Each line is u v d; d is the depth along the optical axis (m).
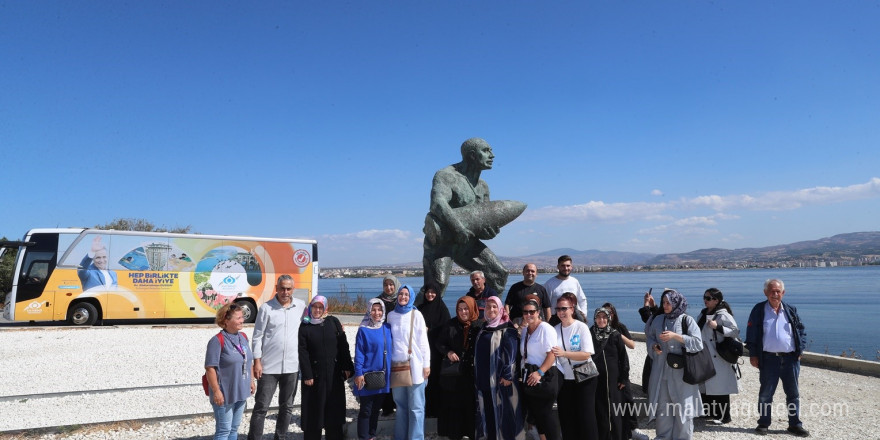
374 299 6.75
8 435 6.90
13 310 19.75
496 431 6.23
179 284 21.38
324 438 7.38
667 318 6.80
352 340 16.14
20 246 20.08
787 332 7.29
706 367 6.48
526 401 6.38
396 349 6.56
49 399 8.98
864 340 26.59
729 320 7.78
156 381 10.62
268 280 22.67
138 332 18.47
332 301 30.94
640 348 16.11
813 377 11.48
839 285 110.62
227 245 22.33
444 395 6.96
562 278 8.02
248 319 22.36
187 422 7.66
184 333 18.31
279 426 6.50
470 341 6.88
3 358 13.19
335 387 6.64
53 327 19.48
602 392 6.52
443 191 9.43
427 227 9.48
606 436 6.44
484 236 9.78
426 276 9.62
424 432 7.11
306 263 23.38
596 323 6.91
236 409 6.02
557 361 6.32
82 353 13.90
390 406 7.96
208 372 5.78
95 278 20.41
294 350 6.53
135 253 21.03
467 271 10.00
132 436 7.11
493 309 6.44
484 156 9.88
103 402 8.84
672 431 6.77
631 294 72.50
